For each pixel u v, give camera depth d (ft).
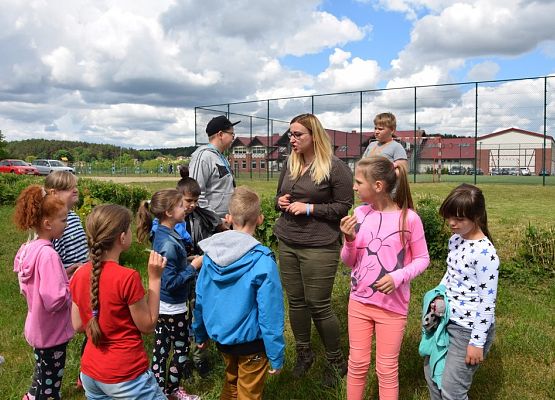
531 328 14.12
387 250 9.25
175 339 10.46
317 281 11.13
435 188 70.59
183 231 11.50
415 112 77.20
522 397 10.55
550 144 120.57
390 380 9.30
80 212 25.48
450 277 8.80
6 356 13.10
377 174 9.22
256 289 8.49
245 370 8.80
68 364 12.19
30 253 8.84
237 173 107.96
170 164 188.34
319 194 11.02
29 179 52.85
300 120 10.99
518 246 20.16
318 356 12.70
